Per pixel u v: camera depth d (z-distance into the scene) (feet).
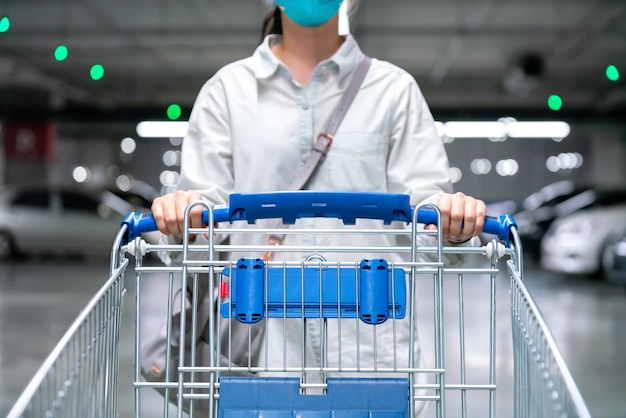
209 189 7.40
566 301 35.88
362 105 7.54
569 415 4.71
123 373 19.60
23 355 22.62
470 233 6.43
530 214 60.64
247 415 5.82
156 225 6.47
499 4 55.47
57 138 106.83
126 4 55.42
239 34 63.10
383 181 7.52
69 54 72.13
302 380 5.91
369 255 7.32
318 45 7.73
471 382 18.49
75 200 60.18
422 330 26.63
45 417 4.57
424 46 68.28
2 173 94.89
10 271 52.70
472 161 139.85
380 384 5.85
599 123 82.53
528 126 85.61
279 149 7.42
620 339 25.08
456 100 95.09
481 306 33.73
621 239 41.63
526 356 5.81
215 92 7.77
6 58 73.72
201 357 7.20
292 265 6.21
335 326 7.18
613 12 57.67
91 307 5.42
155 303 34.09
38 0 54.54
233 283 6.03
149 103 94.99
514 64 76.48
